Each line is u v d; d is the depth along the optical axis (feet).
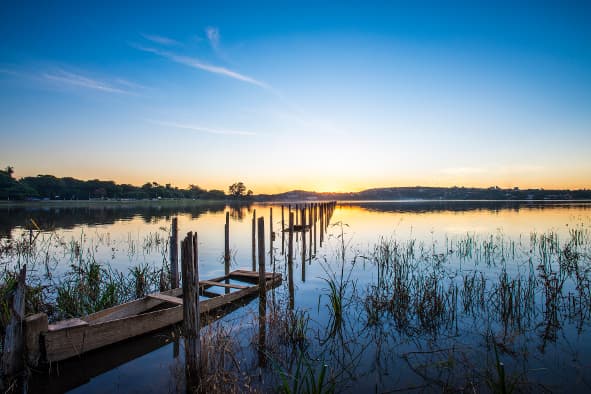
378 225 113.19
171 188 551.18
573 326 26.86
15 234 84.02
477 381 19.17
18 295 19.70
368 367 20.98
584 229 89.30
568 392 17.97
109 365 21.84
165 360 22.52
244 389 18.54
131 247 67.41
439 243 70.44
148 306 30.09
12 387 18.62
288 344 24.07
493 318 28.73
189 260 18.08
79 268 35.40
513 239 74.08
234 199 583.58
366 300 31.37
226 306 32.76
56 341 20.95
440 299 30.17
